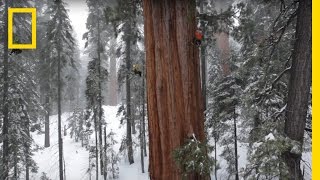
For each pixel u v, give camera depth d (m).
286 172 6.81
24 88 24.36
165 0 5.44
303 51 8.39
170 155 5.27
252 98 12.53
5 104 21.27
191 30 5.50
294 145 7.36
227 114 19.95
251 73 16.00
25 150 23.58
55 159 32.59
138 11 8.04
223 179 20.02
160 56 5.39
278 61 11.12
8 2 21.31
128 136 28.03
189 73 5.41
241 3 9.47
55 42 27.02
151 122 5.47
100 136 26.95
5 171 20.92
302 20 8.45
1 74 22.33
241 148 21.92
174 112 5.32
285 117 8.81
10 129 21.61
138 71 6.45
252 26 9.67
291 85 8.66
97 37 28.28
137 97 27.73
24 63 27.41
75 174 28.73
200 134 5.47
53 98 31.92
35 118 31.00
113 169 26.05
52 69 27.88
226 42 23.00
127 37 24.88
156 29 5.43
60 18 27.06
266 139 7.33
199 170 4.93
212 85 23.73
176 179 5.20
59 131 26.25
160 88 5.38
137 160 28.86
